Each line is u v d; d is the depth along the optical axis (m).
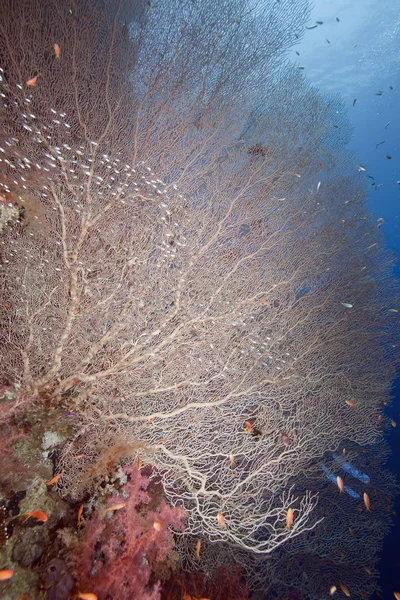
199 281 3.66
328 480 5.83
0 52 3.88
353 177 7.38
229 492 3.16
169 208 3.94
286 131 6.20
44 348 2.67
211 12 5.43
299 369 4.58
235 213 4.73
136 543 2.34
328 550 5.33
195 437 3.20
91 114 4.43
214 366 3.41
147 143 4.76
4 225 2.99
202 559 3.42
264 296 4.30
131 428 2.89
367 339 6.55
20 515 2.07
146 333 2.79
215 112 5.36
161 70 5.16
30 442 2.37
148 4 5.16
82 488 2.52
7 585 1.81
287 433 3.93
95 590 2.03
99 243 3.39
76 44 4.46
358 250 7.05
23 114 3.49
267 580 4.21
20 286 2.71
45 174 3.43
